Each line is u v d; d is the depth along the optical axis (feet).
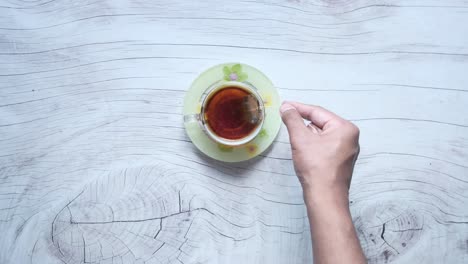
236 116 1.74
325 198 1.46
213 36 1.86
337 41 1.87
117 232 1.82
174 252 1.82
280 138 1.85
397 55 1.88
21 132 1.84
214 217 1.83
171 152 1.84
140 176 1.83
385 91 1.87
